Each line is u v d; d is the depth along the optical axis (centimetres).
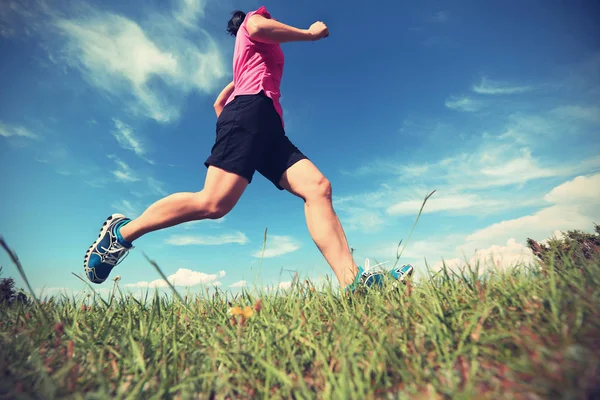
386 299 165
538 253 166
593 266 132
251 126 220
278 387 109
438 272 171
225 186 215
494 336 105
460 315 125
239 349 123
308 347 128
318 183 220
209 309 195
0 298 223
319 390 103
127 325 162
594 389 75
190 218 224
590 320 100
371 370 106
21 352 129
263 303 172
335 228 216
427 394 92
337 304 173
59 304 215
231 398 106
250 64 237
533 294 128
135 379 109
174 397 105
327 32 234
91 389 105
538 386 82
